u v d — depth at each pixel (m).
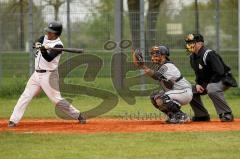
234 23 42.75
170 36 41.03
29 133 23.98
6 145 21.52
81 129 25.16
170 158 19.27
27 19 41.12
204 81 27.36
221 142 21.84
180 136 23.02
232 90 40.81
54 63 26.16
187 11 42.00
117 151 20.38
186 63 40.59
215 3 43.06
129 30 41.25
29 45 40.31
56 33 25.86
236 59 42.78
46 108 34.50
